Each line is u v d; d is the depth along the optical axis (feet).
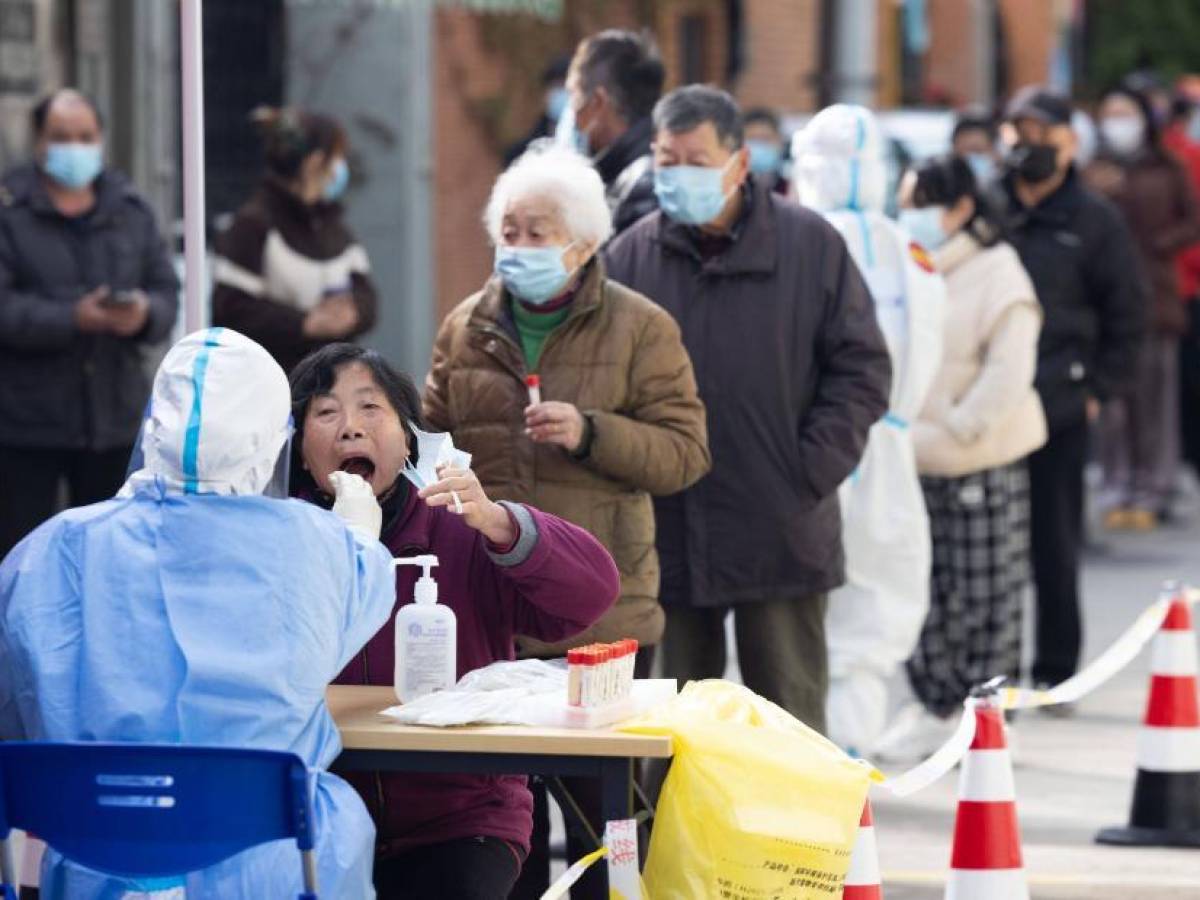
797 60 184.24
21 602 40.06
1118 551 129.18
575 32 146.41
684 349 56.18
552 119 84.48
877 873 46.65
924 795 72.74
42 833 37.96
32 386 75.87
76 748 37.45
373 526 44.47
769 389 60.90
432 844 44.68
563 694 43.32
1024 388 77.36
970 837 51.47
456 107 136.46
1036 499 85.40
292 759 37.09
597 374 54.44
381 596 41.19
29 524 76.79
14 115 99.45
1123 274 85.81
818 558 61.62
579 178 53.72
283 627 39.68
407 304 130.93
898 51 214.69
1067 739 81.46
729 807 41.57
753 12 176.14
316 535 40.50
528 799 46.32
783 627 61.98
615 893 40.91
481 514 44.42
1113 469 139.44
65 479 80.48
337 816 39.58
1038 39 247.91
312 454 46.03
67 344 75.66
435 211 134.00
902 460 71.20
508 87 140.15
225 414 40.09
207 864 37.81
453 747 40.91
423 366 131.75
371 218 130.52
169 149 112.06
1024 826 68.69
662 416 54.65
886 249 71.15
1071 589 85.56
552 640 46.96
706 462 55.26
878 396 61.72
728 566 60.95
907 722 78.28
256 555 39.96
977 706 51.67
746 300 61.00
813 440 61.11
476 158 138.31
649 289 61.46
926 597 71.97
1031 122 85.81
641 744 40.75
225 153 126.62
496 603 46.57
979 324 77.71
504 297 54.90
